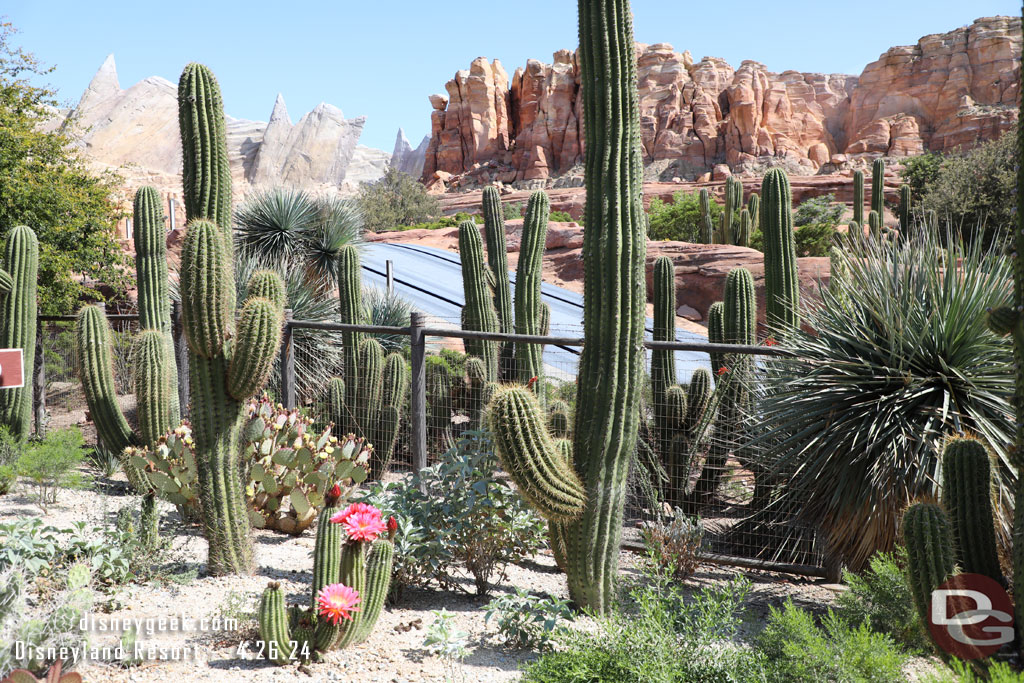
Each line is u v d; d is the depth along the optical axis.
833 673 2.81
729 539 5.77
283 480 5.78
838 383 5.04
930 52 82.12
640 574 4.91
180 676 3.36
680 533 5.27
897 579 3.70
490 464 5.09
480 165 85.88
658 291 7.65
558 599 4.15
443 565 4.79
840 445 4.84
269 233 14.12
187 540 5.32
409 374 8.41
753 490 5.71
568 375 11.12
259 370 4.52
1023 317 2.95
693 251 25.98
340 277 9.02
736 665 2.98
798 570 5.27
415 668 3.57
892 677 2.78
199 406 4.59
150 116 62.06
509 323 9.74
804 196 51.59
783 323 6.24
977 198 32.25
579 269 29.72
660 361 7.31
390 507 4.85
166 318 8.00
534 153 82.12
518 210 48.53
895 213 35.62
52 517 5.68
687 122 80.12
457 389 9.10
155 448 5.65
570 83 83.81
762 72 84.50
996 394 4.69
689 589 5.02
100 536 4.90
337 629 3.63
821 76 87.56
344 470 5.85
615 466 4.26
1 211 12.97
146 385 6.25
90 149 57.31
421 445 6.48
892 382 4.91
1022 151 2.93
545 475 3.99
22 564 3.87
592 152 4.14
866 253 5.73
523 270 8.25
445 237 36.66
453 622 4.29
